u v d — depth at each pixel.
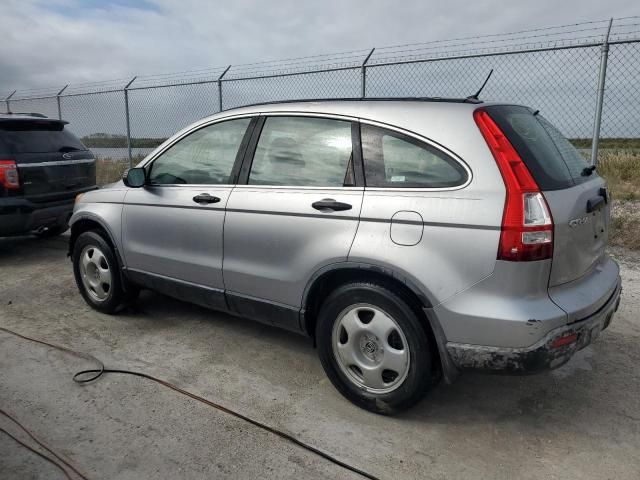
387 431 2.86
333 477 2.50
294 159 3.26
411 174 2.79
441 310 2.62
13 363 3.66
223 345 3.95
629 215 7.46
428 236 2.65
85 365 3.63
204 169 3.74
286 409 3.08
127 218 4.17
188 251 3.78
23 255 6.78
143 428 2.89
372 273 2.88
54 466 2.58
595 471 2.52
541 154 2.75
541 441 2.76
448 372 2.70
